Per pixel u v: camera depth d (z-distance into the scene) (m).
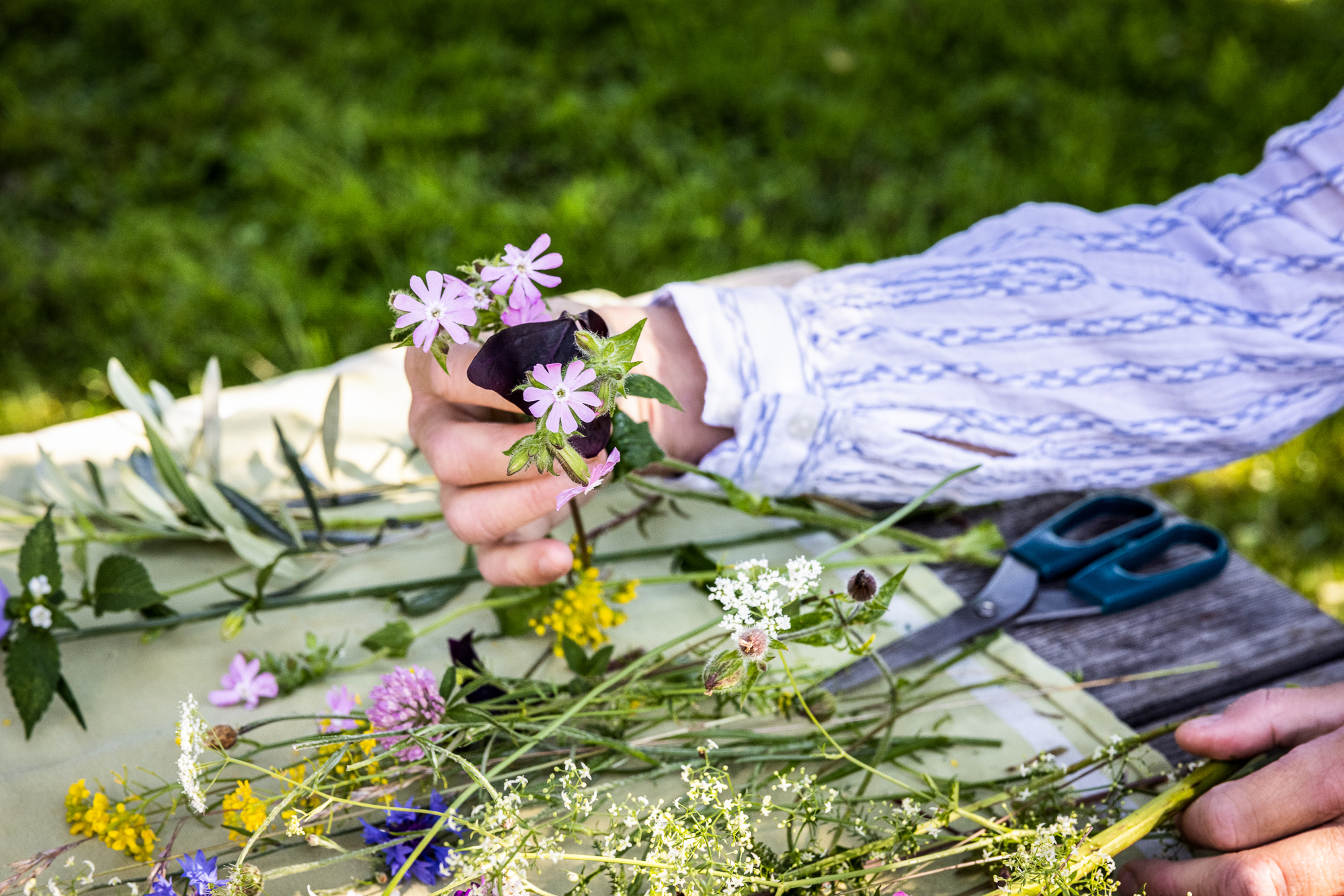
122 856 0.74
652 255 2.33
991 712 0.90
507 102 2.72
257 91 2.71
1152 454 0.98
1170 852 0.78
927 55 2.86
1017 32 2.90
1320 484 1.95
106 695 0.86
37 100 2.68
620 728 0.83
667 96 2.72
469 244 2.31
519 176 2.53
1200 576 1.01
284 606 0.94
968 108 2.72
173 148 2.57
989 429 0.94
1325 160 0.91
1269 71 2.82
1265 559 1.85
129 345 2.08
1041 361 0.93
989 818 0.80
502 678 0.85
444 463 0.80
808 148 2.61
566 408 0.60
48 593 0.83
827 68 2.81
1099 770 0.84
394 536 1.04
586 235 2.35
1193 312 0.90
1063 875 0.66
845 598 0.70
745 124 2.69
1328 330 0.90
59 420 1.94
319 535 0.98
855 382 0.94
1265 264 0.91
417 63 2.79
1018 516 1.11
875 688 0.91
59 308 2.14
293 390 1.19
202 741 0.68
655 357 0.93
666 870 0.64
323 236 2.31
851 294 0.97
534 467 0.77
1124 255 0.94
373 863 0.74
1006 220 1.05
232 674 0.85
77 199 2.41
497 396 0.76
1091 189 2.49
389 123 2.61
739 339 0.92
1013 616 0.96
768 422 0.91
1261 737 0.75
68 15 2.92
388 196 2.42
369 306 2.16
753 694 0.84
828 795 0.74
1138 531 1.04
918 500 0.86
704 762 0.80
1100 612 0.98
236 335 2.11
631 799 0.80
